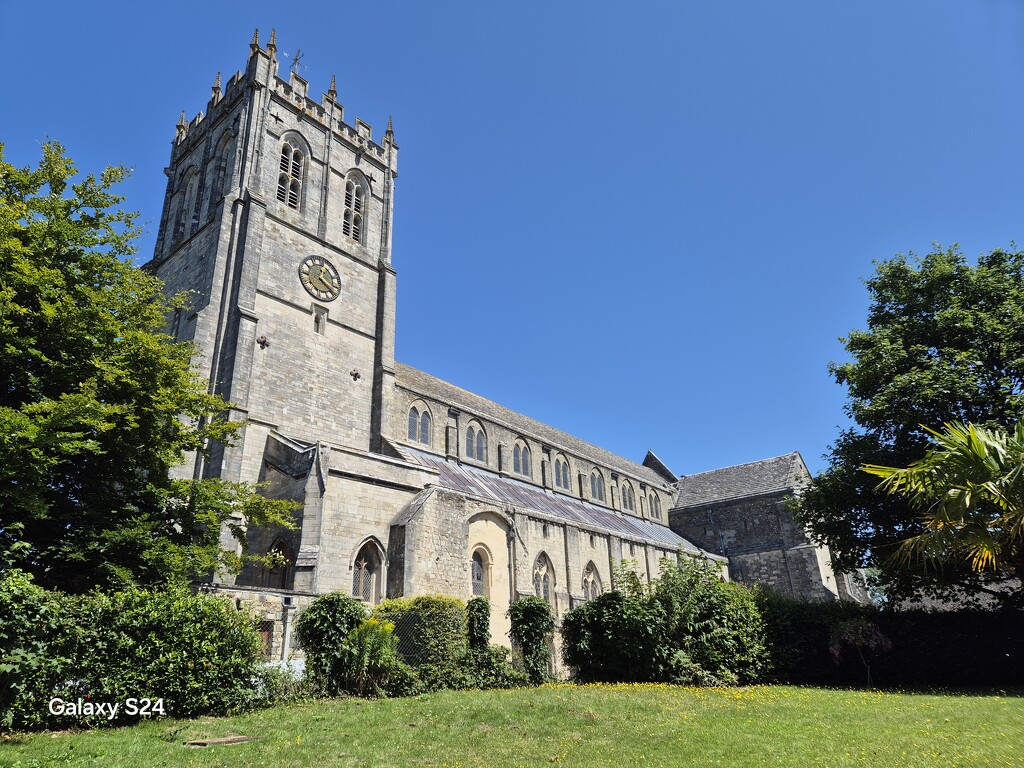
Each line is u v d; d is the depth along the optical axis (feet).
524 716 55.52
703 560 94.68
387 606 79.92
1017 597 90.27
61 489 69.67
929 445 97.30
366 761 41.52
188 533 78.84
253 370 130.82
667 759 40.96
